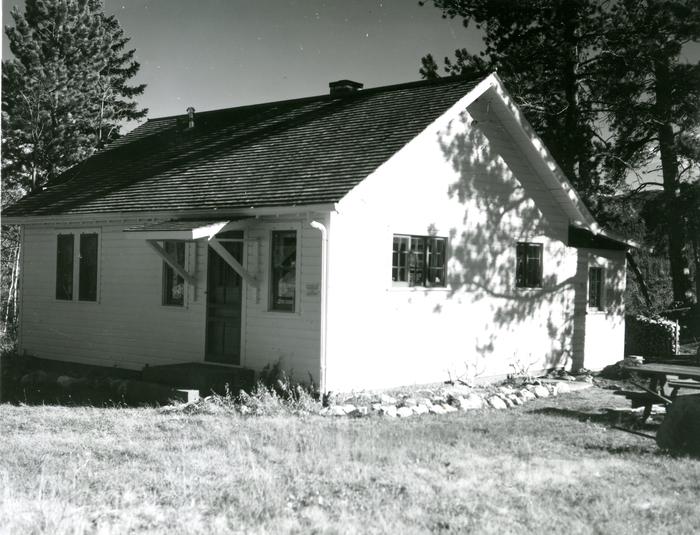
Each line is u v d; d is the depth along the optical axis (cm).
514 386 1669
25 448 1016
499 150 1772
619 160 2864
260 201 1467
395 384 1531
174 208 1608
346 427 1173
